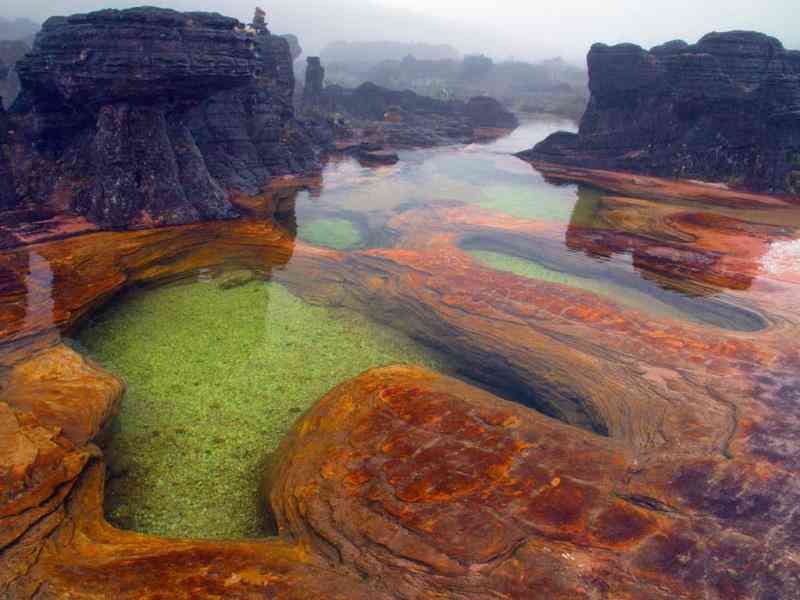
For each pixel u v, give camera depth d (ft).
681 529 22.85
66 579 19.61
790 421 31.24
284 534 23.72
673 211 85.20
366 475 25.90
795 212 86.38
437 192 98.37
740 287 54.13
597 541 22.08
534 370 39.24
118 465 29.60
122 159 59.00
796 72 111.86
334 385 38.55
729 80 107.34
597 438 29.14
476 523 22.88
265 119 101.14
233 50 61.31
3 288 42.47
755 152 106.42
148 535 23.45
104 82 55.77
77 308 41.01
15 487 22.89
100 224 58.18
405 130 177.27
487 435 28.60
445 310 47.09
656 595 19.80
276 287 53.31
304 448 28.50
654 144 120.47
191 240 59.82
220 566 20.89
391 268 56.49
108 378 33.81
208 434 32.71
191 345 42.32
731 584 20.34
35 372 32.94
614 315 45.16
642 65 120.67
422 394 32.12
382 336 45.68
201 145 84.53
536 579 20.34
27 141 65.77
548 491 24.75
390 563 21.18
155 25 55.62
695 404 33.09
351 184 101.45
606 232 73.56
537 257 64.85
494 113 231.50
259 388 37.58
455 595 19.76
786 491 25.35
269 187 92.27
